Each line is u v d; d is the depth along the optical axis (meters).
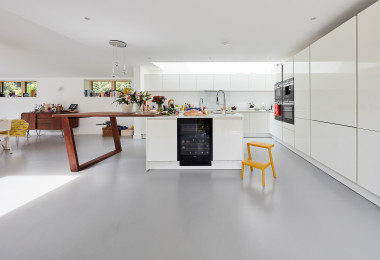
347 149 2.25
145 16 2.71
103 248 1.35
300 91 3.54
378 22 1.78
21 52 4.51
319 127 2.88
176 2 2.37
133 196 2.17
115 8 2.49
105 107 7.53
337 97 2.42
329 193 2.21
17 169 3.15
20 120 4.71
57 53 4.56
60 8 2.48
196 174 2.89
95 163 3.47
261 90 6.35
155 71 6.62
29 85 7.71
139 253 1.30
